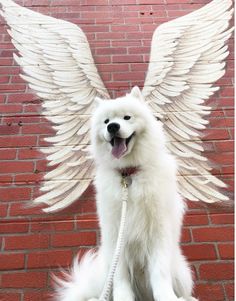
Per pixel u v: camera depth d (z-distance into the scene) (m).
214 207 2.60
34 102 3.23
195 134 3.01
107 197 1.90
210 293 2.20
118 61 3.58
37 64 3.50
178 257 1.96
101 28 3.88
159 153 2.04
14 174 2.77
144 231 1.83
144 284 1.91
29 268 2.31
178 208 2.00
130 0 4.16
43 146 2.94
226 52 3.55
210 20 3.81
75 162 2.85
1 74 3.42
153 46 3.63
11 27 3.78
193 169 2.80
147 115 2.11
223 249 2.39
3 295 2.19
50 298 2.18
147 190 1.84
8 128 3.04
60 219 2.55
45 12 4.01
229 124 3.07
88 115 3.13
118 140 1.96
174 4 4.13
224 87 3.32
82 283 2.01
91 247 2.41
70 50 3.59
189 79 3.37
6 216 2.55
